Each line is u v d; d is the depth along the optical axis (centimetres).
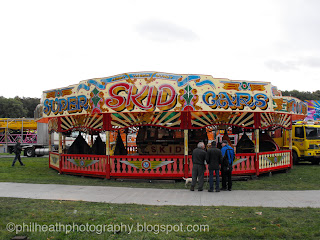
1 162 2147
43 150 2803
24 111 7250
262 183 1211
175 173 1225
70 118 1444
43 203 852
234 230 603
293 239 557
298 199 902
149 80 1166
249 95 1226
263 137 1622
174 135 1483
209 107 1168
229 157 1056
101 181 1253
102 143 1594
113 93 1187
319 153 1909
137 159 1247
